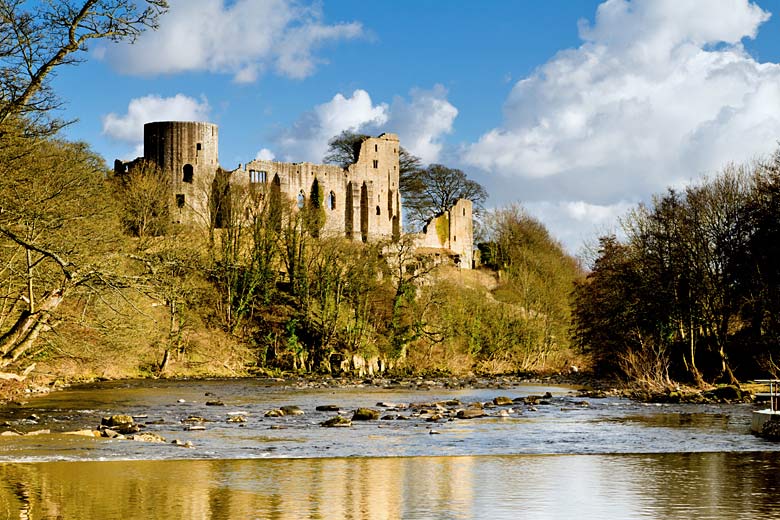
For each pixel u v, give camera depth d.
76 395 52.66
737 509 18.84
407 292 96.75
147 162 135.38
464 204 172.00
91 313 51.84
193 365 81.94
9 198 38.25
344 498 20.03
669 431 34.19
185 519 17.73
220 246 101.81
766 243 58.94
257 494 20.41
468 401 53.56
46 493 20.19
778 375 54.12
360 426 37.03
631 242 75.62
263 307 97.31
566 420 39.38
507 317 100.94
